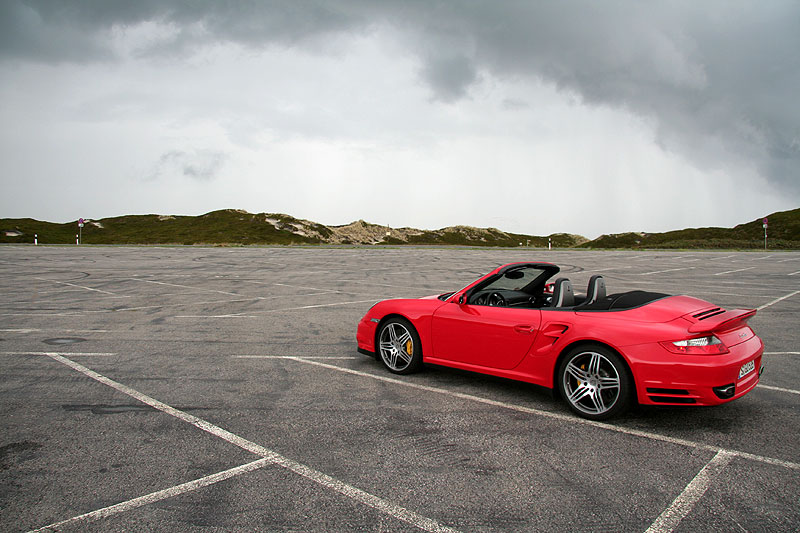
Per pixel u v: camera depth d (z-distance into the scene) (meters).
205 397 4.95
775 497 3.02
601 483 3.21
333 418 4.39
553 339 4.49
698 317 4.14
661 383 3.94
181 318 9.47
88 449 3.74
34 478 3.29
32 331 8.23
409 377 5.65
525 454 3.65
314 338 7.73
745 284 15.07
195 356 6.60
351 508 2.92
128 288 14.30
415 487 3.17
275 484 3.21
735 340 4.12
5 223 119.44
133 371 5.86
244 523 2.76
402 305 5.73
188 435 4.01
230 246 46.53
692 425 4.20
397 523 2.76
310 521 2.78
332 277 17.48
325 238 126.88
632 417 4.40
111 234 114.00
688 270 20.30
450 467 3.45
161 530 2.69
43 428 4.14
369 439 3.93
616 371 4.13
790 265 22.81
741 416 4.40
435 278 17.08
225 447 3.78
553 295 4.87
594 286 4.92
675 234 110.44
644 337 4.03
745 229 96.00
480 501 2.99
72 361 6.31
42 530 2.70
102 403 4.77
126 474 3.34
